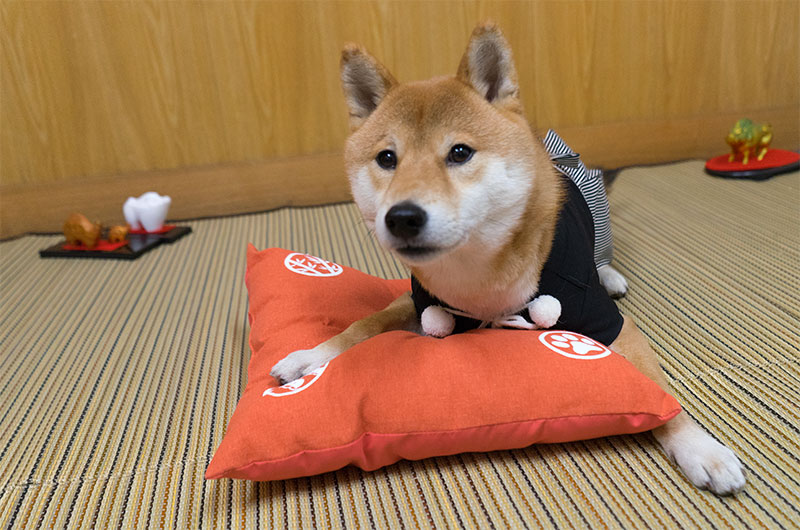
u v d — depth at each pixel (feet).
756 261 6.22
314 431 3.17
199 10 9.06
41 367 5.27
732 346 4.57
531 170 3.65
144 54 9.13
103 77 9.14
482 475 3.35
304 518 3.14
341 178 10.23
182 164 9.87
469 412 3.21
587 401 3.21
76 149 9.48
